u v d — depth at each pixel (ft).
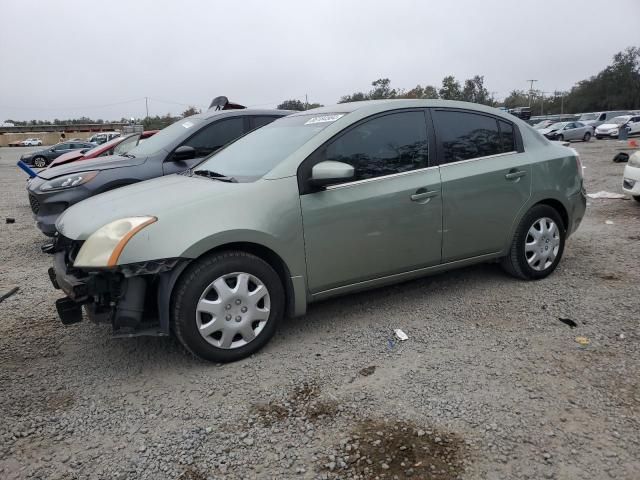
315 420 9.12
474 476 7.63
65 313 10.87
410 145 13.25
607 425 8.66
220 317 10.92
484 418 8.96
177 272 10.53
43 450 8.65
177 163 21.07
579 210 16.40
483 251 14.53
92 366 11.45
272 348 11.89
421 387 10.00
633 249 18.83
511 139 15.06
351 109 13.04
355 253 12.42
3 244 23.91
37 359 11.85
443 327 12.65
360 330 12.67
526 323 12.68
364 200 12.31
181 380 10.68
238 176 12.25
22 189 50.19
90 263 10.12
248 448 8.48
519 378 10.19
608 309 13.28
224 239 10.73
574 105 271.90
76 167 21.40
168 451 8.50
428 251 13.50
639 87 249.96
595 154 64.90
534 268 15.40
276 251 11.37
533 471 7.70
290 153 12.14
